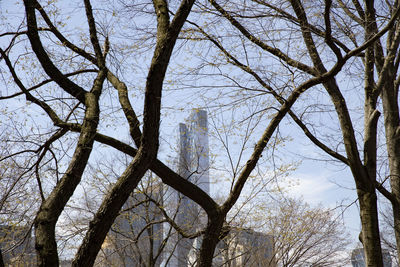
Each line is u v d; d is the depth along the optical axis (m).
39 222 4.38
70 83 5.80
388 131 9.36
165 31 5.39
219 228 6.79
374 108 8.82
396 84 9.59
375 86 8.95
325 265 16.52
